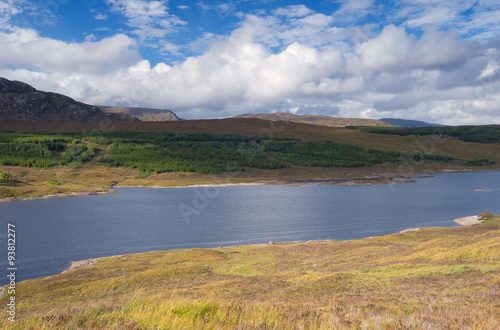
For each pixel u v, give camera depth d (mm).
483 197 149250
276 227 100250
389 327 7469
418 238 68500
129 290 38875
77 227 100875
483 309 10484
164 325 6840
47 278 52969
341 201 146500
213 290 32844
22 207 136000
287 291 29781
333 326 7383
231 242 84812
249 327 7156
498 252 32500
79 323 6934
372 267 39688
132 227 101062
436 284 24984
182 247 80438
